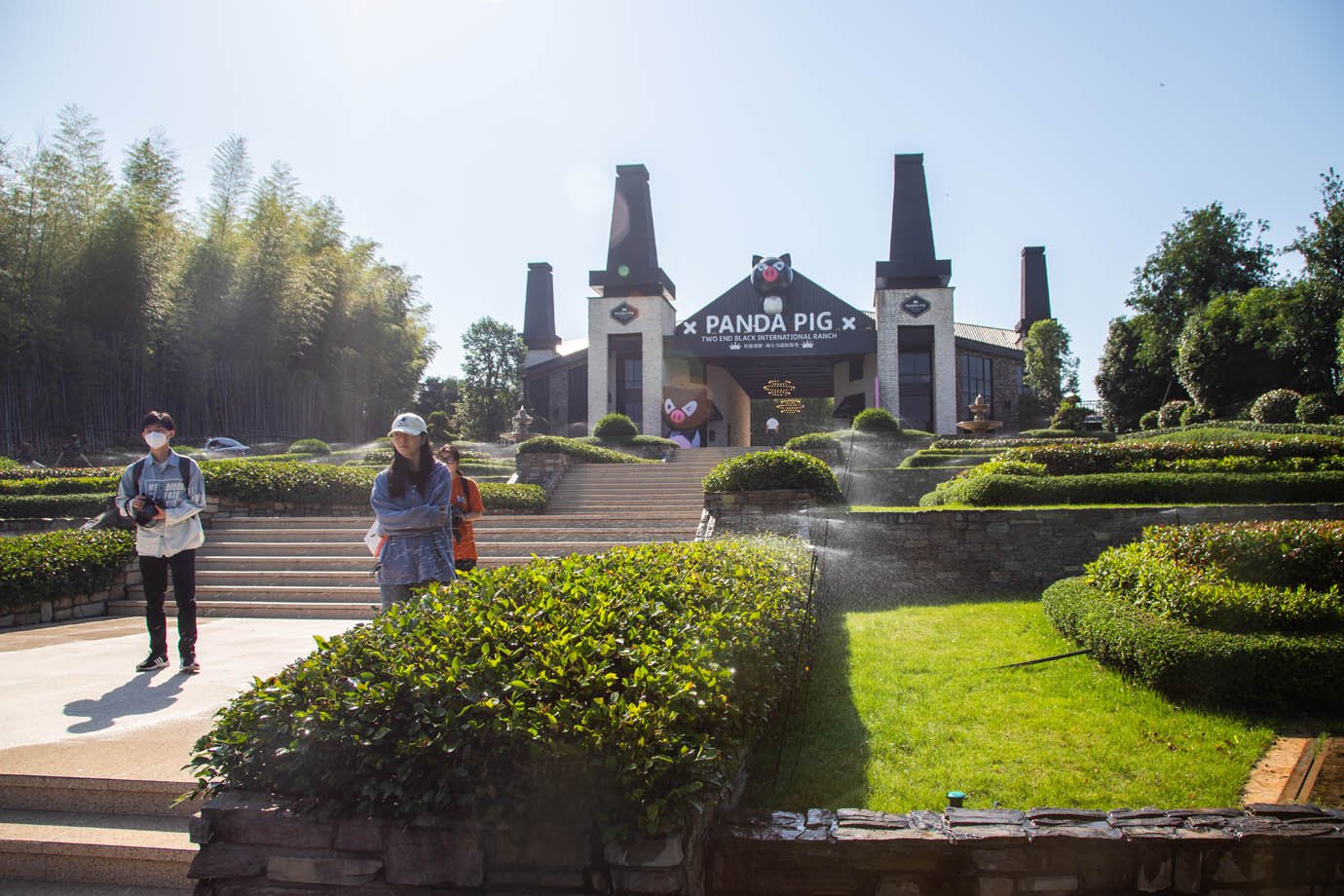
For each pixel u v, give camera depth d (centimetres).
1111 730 493
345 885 288
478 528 1162
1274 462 1286
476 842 283
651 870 271
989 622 796
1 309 2033
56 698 530
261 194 2756
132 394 2317
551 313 4088
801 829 328
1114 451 1373
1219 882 314
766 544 764
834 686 598
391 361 3472
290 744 295
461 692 292
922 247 3028
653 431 3073
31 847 355
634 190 3231
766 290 3078
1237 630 550
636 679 306
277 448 2617
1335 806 382
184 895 344
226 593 943
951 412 2925
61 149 2250
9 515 1384
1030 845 318
